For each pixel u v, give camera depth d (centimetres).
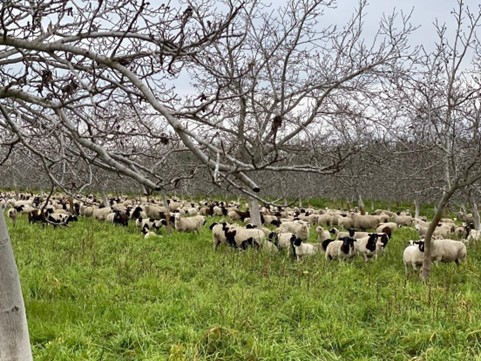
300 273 1011
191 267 1090
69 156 462
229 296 827
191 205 2795
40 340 632
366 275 1048
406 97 1138
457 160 1139
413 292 877
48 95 380
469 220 2116
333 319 722
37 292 841
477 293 887
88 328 666
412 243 1276
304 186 2497
